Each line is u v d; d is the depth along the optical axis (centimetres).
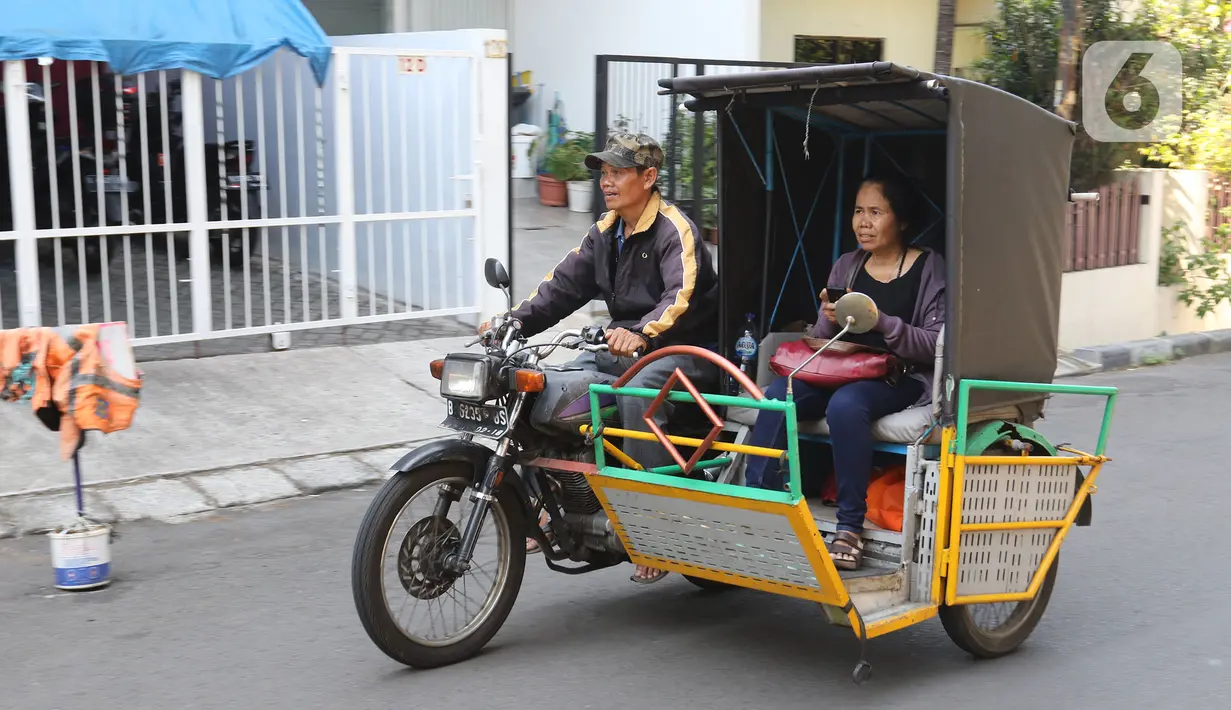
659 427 434
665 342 479
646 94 1027
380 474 669
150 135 845
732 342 485
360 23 1404
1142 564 557
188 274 909
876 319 384
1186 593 521
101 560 506
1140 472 705
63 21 753
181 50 782
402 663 424
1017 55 1264
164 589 508
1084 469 683
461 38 920
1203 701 415
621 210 466
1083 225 1127
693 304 479
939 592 414
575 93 1456
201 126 806
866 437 421
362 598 404
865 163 511
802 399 442
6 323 841
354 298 887
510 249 945
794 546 382
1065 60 1102
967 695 416
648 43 1373
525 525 443
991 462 420
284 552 555
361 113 909
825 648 457
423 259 919
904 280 453
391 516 406
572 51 1459
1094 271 1134
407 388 803
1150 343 1075
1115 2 1275
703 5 1313
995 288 421
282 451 688
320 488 646
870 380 429
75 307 869
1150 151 1221
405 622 451
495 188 930
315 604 493
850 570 420
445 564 418
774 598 511
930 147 490
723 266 481
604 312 976
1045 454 452
